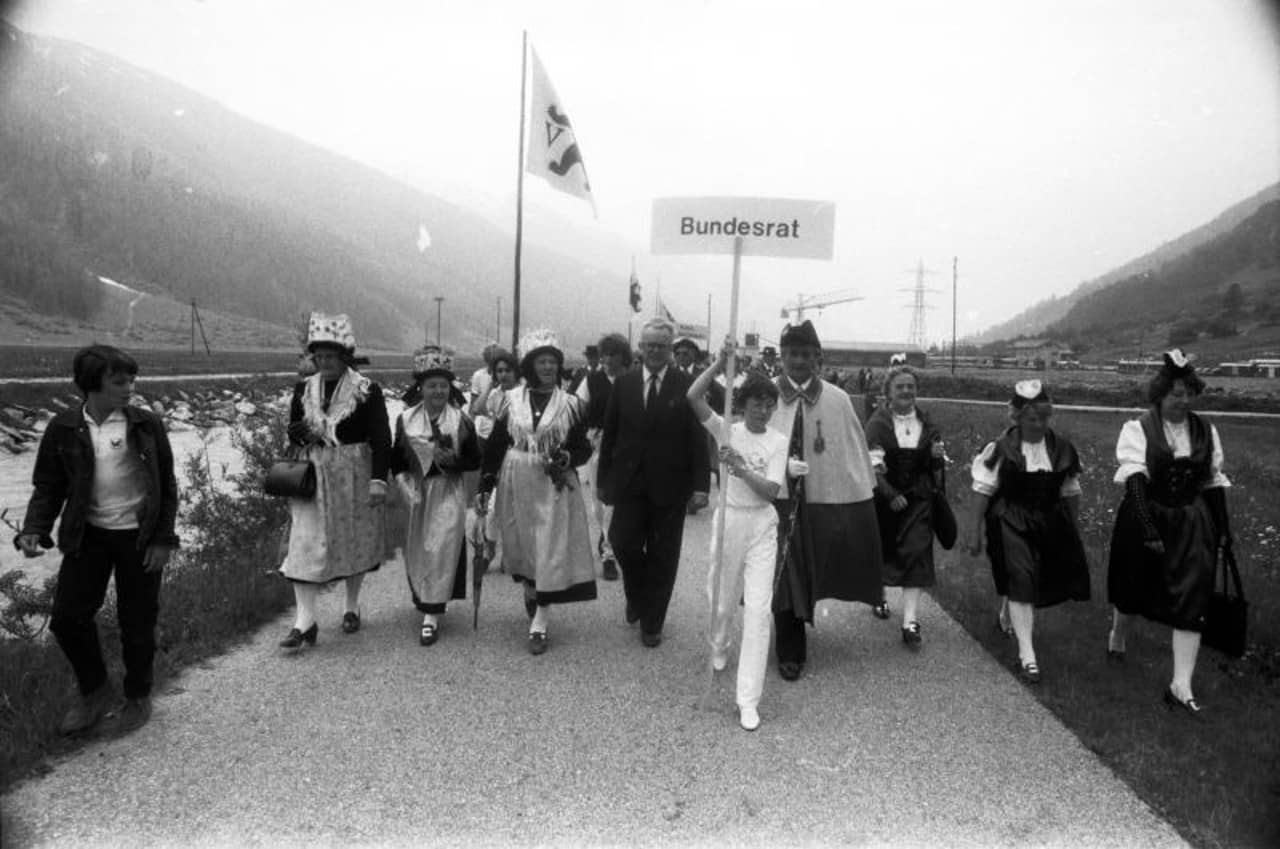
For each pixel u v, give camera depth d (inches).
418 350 213.6
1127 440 180.9
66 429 149.9
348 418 202.4
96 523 151.7
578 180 419.8
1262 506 414.6
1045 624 225.9
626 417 205.2
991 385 1710.1
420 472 207.8
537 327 212.1
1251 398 1334.9
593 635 211.2
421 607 203.6
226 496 302.4
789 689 179.3
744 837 120.8
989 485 194.5
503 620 223.5
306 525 196.4
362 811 125.9
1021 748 150.8
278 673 180.9
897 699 173.8
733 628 219.0
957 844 120.2
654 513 203.8
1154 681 184.5
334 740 148.8
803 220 179.8
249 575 238.5
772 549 170.6
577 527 204.8
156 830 120.2
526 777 136.9
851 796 133.0
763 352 468.1
